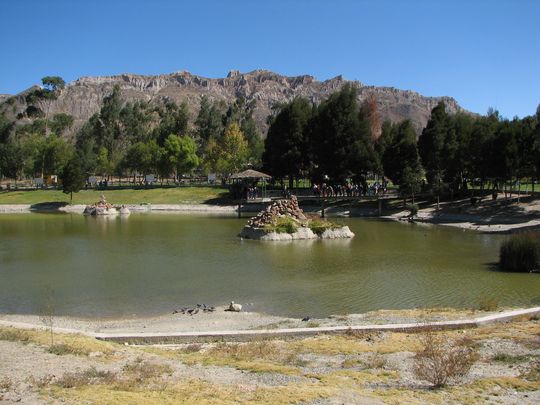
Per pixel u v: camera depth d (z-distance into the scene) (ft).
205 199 379.76
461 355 57.26
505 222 237.66
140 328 83.05
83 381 53.16
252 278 125.29
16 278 124.88
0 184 545.03
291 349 68.39
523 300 98.73
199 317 90.58
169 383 53.42
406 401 47.01
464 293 106.22
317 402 46.80
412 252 164.66
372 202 330.54
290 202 215.51
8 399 47.21
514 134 266.57
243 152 505.66
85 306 99.25
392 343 69.97
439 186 293.43
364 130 338.34
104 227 248.32
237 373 57.98
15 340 69.31
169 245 183.42
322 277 125.90
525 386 51.06
